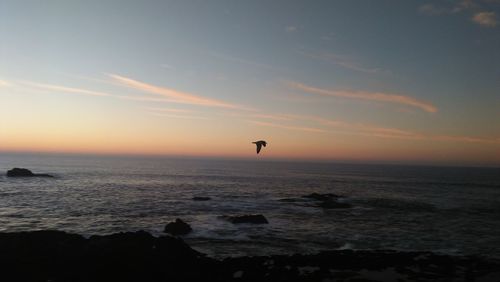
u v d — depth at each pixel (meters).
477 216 48.19
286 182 101.88
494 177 161.00
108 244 22.55
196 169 173.38
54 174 103.81
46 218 38.94
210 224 37.97
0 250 20.77
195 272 20.69
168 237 24.92
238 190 75.06
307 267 22.61
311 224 40.06
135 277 19.17
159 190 70.38
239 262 23.03
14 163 180.00
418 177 148.12
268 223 39.41
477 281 20.91
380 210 52.09
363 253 26.17
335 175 149.00
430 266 23.45
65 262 20.14
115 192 64.38
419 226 40.50
